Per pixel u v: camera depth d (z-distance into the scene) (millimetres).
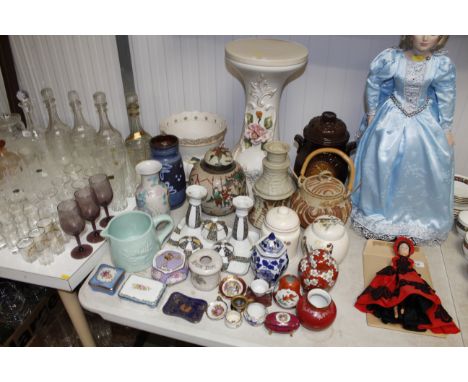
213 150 1196
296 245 1092
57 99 1656
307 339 918
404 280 957
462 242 1190
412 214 1169
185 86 1514
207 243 1107
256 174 1330
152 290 987
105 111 1367
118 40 1440
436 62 1027
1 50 1536
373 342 915
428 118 1083
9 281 1301
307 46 1332
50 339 1385
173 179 1232
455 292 1039
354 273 1090
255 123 1291
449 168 1095
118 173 1321
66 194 1288
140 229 1104
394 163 1120
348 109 1412
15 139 1429
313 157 1228
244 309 959
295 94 1434
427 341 917
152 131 1657
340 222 1058
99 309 980
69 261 1059
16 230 1127
